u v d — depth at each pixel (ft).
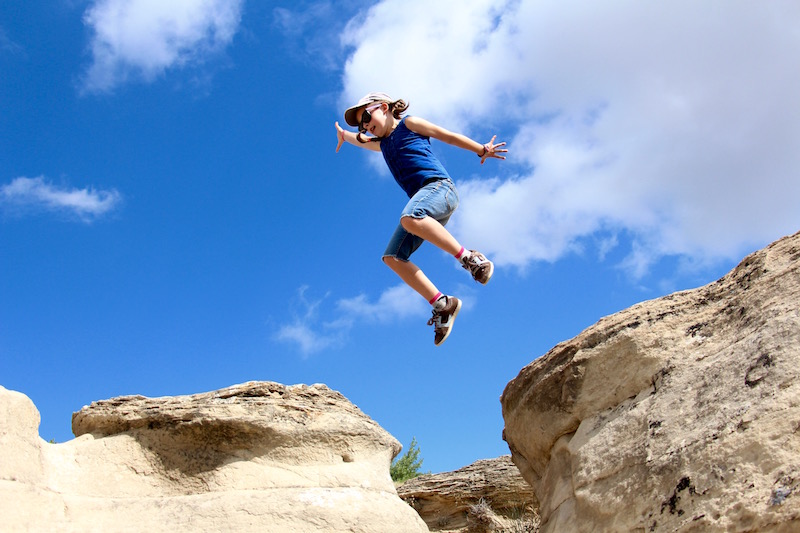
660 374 18.07
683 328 18.75
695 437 15.40
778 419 14.11
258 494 19.62
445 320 17.58
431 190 17.47
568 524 17.56
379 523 20.04
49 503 17.62
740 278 18.78
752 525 13.03
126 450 20.24
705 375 16.71
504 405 23.18
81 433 21.24
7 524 16.51
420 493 45.62
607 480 16.98
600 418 18.88
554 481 19.86
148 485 19.85
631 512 15.75
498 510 43.70
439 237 16.99
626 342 19.08
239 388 22.24
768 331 15.92
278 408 21.71
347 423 22.20
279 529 18.94
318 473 20.92
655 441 16.39
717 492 14.12
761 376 15.23
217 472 20.27
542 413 20.80
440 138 18.12
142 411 20.84
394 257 17.87
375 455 22.27
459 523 43.93
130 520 18.31
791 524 12.40
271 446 21.04
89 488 19.03
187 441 20.65
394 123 18.88
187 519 18.63
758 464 13.85
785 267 17.52
